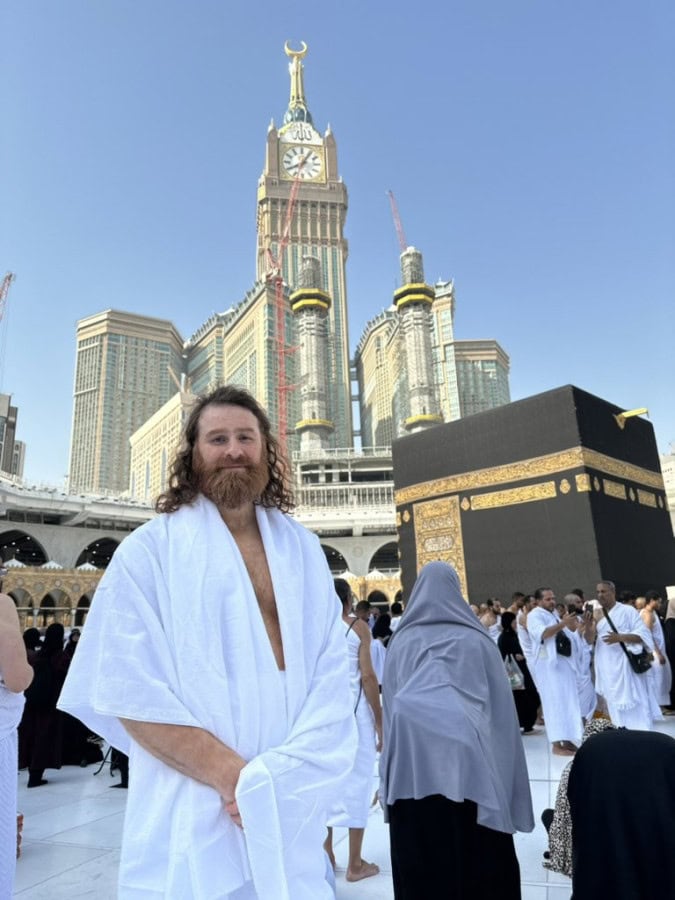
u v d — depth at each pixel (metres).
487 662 2.62
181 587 1.41
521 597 10.41
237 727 1.30
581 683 8.40
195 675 1.31
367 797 3.73
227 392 1.78
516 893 2.28
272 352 135.00
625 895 2.01
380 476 96.00
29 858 4.14
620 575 19.06
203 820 1.21
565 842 3.63
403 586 24.11
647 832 2.05
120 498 55.59
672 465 51.44
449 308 162.12
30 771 6.44
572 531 19.25
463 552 22.08
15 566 40.56
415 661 2.66
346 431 152.12
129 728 1.30
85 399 156.12
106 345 159.50
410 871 2.29
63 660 6.81
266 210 167.62
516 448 21.25
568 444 19.84
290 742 1.31
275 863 1.14
